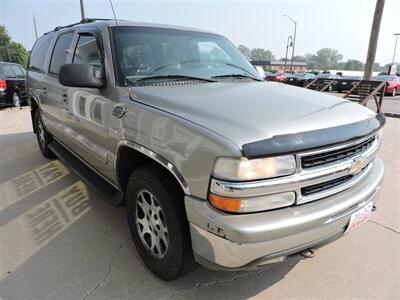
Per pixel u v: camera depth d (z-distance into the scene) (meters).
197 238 1.84
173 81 2.65
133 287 2.27
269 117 1.89
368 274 2.44
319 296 2.22
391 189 3.96
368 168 2.33
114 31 2.79
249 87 2.60
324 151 1.81
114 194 2.82
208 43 3.30
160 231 2.21
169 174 2.09
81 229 2.99
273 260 1.78
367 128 2.10
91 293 2.21
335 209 1.89
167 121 1.98
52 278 2.35
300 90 2.68
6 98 10.36
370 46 11.94
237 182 1.65
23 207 3.41
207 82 2.74
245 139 1.67
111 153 2.60
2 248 2.69
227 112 1.93
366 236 2.94
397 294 2.25
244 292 2.25
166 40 3.00
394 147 5.88
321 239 1.90
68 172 4.41
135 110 2.24
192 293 2.23
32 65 5.17
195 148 1.78
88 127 2.94
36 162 4.85
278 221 1.71
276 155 1.66
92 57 2.94
